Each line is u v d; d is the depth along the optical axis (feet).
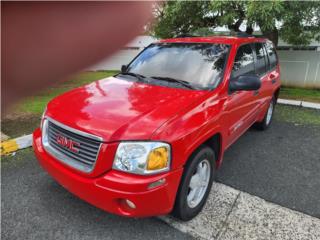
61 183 7.41
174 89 9.03
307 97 23.68
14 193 9.09
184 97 8.28
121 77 10.69
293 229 7.77
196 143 7.27
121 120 6.86
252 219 8.14
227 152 12.82
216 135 8.72
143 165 6.29
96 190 6.48
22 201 8.70
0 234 7.34
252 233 7.58
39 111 17.39
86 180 6.64
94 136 6.56
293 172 11.05
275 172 11.02
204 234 7.50
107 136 6.44
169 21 22.90
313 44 29.53
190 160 7.36
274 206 8.79
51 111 8.00
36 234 7.39
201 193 8.28
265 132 15.53
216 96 8.71
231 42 10.85
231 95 9.48
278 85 15.71
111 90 9.04
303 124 17.03
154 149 6.37
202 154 7.71
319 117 18.48
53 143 7.66
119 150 6.40
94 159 6.56
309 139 14.58
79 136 6.87
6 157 11.51
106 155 6.43
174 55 10.82
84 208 8.43
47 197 8.92
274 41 23.79
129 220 7.97
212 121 8.02
